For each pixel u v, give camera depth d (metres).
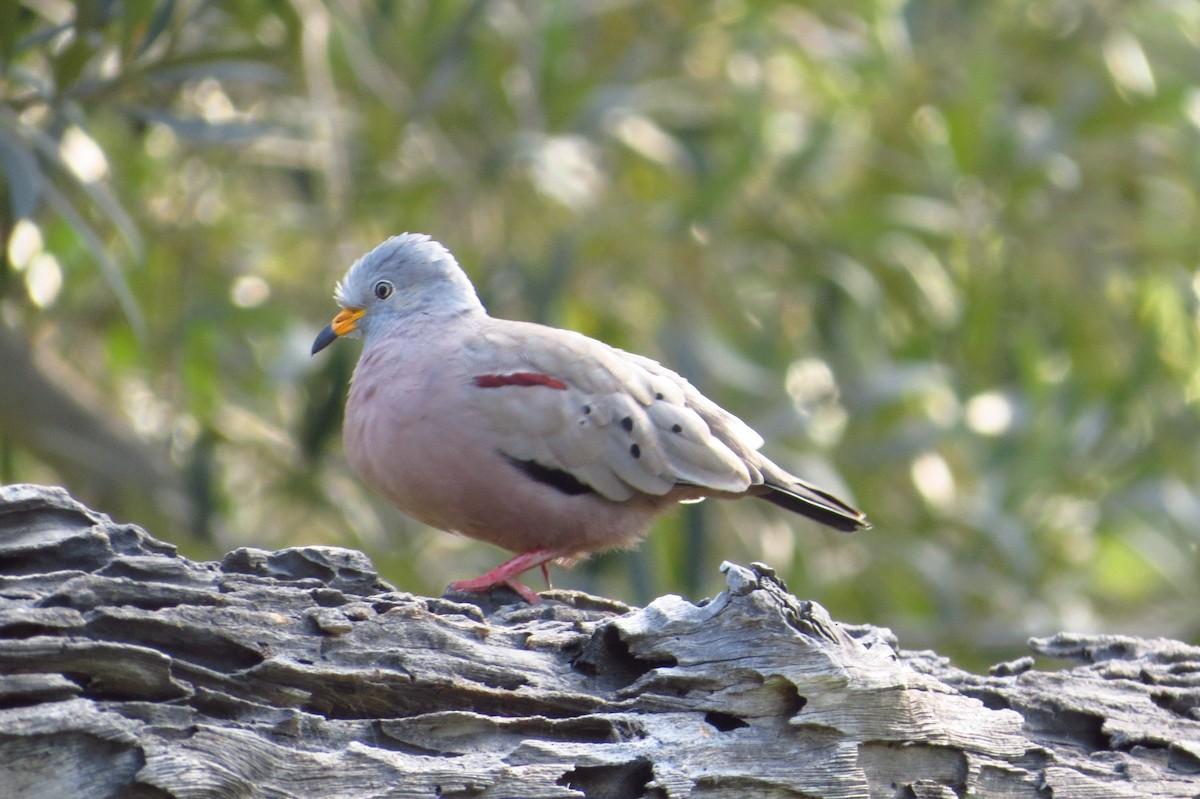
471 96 14.35
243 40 12.55
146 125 11.84
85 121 11.55
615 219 14.16
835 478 13.49
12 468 14.16
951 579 14.55
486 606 7.01
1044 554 15.35
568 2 14.13
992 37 15.41
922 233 14.95
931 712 5.79
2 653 4.68
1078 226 15.66
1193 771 6.15
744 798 5.45
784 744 5.55
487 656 5.63
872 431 14.77
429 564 14.27
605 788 5.36
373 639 5.48
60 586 5.11
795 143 14.91
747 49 14.84
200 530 13.05
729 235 14.77
